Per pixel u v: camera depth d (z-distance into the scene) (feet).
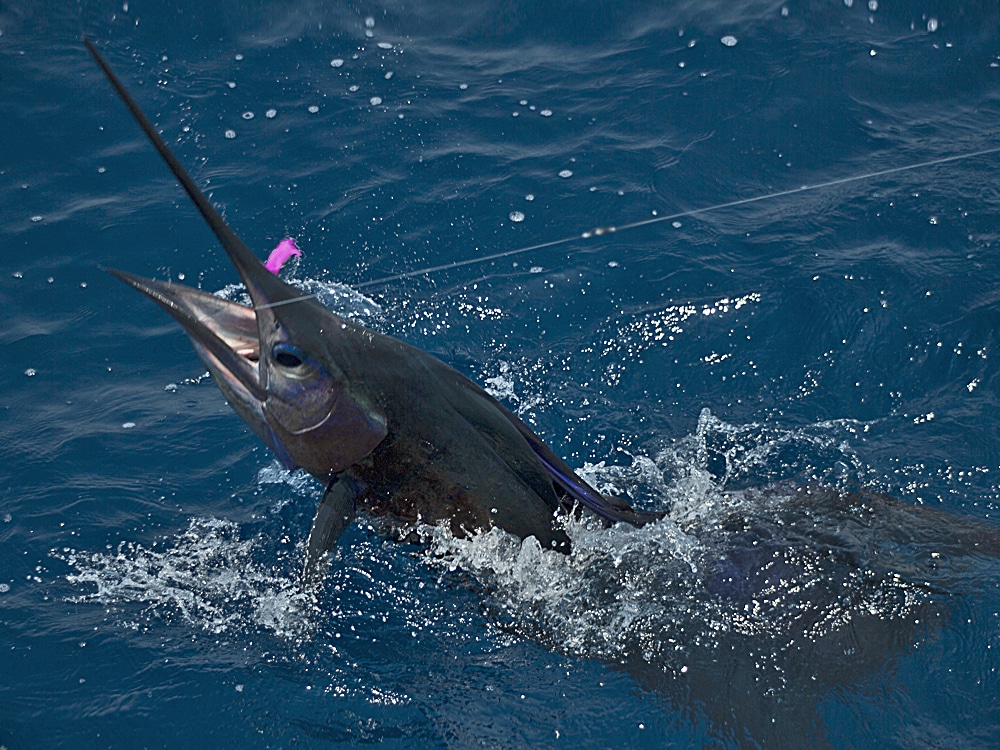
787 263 32.71
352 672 22.24
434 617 23.54
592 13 45.16
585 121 39.45
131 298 32.68
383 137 38.70
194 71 41.93
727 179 36.52
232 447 28.09
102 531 25.57
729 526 23.79
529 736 20.77
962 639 21.08
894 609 21.71
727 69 41.34
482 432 22.77
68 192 36.45
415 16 45.60
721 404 29.04
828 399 28.91
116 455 27.63
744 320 31.04
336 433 21.48
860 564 22.57
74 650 22.53
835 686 20.67
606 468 27.32
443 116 39.86
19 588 24.02
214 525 25.95
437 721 21.17
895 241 33.14
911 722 20.07
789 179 36.35
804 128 38.40
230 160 37.70
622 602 22.68
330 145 38.32
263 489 26.99
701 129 38.68
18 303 32.32
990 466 26.40
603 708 21.17
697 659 21.52
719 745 20.20
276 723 21.15
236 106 40.24
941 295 30.99
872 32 42.80
